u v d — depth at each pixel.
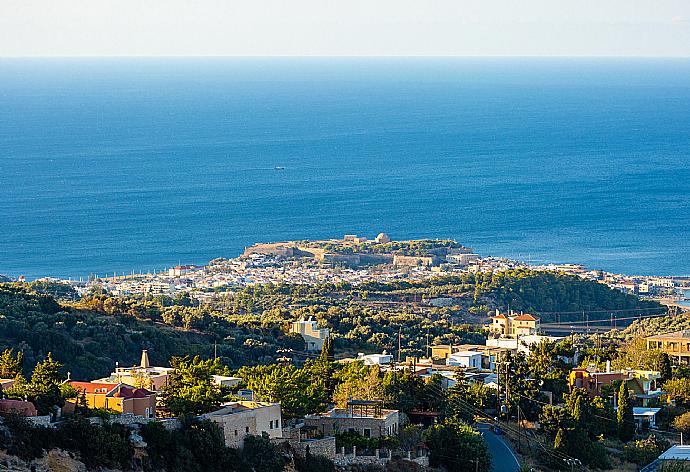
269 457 170.25
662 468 198.12
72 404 168.00
